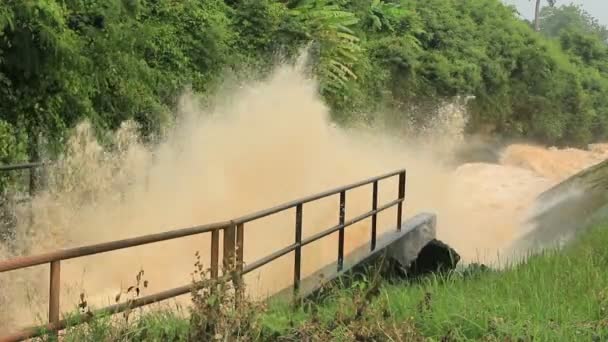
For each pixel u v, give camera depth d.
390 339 5.75
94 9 15.20
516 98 45.75
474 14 45.84
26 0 12.36
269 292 8.16
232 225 6.63
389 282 9.87
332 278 8.61
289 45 24.77
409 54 33.81
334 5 29.78
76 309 6.16
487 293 7.42
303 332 5.85
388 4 36.91
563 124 48.53
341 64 27.91
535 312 6.47
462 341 5.95
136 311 6.80
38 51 12.89
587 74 56.91
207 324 5.39
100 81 15.22
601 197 13.38
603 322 6.16
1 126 12.79
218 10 23.31
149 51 19.05
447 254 11.53
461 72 38.22
